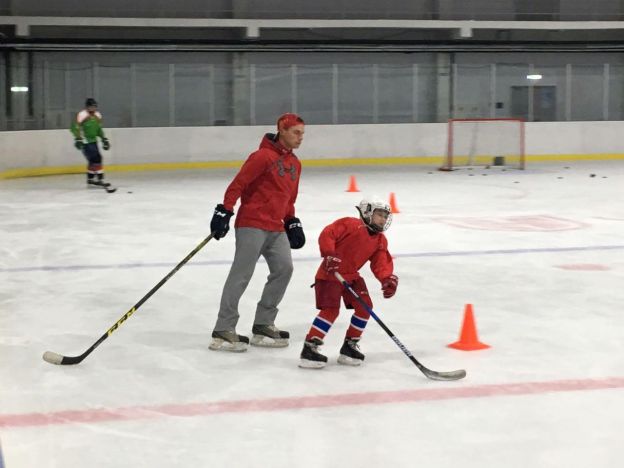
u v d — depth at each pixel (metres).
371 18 23.16
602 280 7.39
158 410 4.11
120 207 12.96
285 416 4.01
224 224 4.92
